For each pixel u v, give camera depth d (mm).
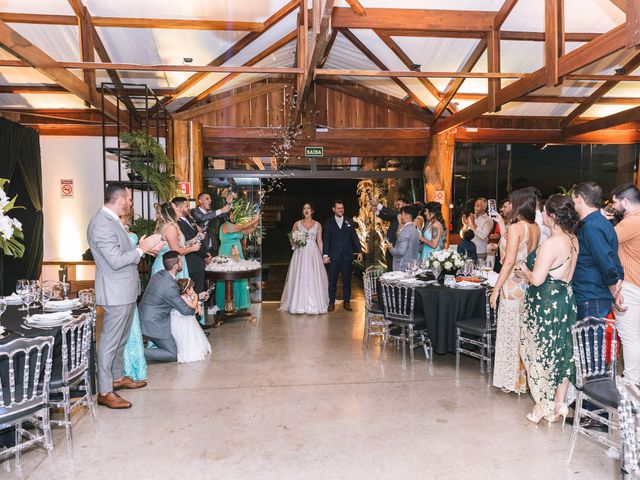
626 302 3531
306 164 8711
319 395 4184
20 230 3475
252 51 6637
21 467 3057
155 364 5051
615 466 3047
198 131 8062
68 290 4062
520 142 8828
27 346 2734
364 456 3166
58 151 8414
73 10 5223
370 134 8672
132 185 6254
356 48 6867
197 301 5164
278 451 3234
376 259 9703
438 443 3334
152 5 5324
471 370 4844
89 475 2959
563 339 3461
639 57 6312
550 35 4730
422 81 7504
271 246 15891
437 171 8523
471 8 5652
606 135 8867
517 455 3180
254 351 5496
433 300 4812
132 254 3807
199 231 5824
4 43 3736
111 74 6258
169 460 3127
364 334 5715
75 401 3551
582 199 3477
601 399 2811
